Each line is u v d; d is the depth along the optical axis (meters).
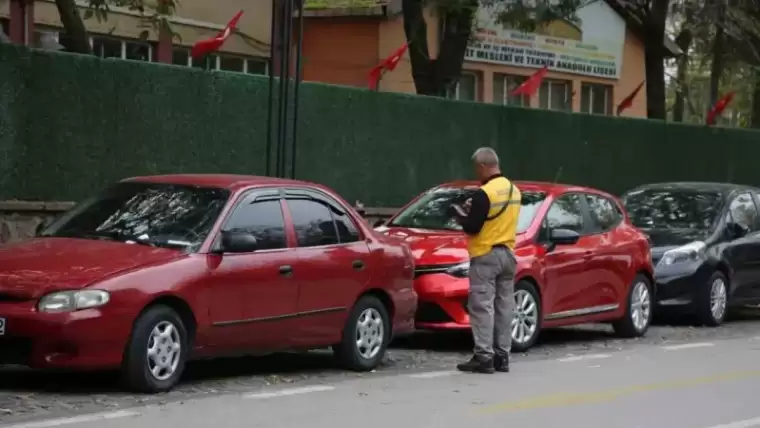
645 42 24.20
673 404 9.60
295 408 8.90
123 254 9.16
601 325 15.87
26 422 7.95
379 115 17.59
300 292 10.12
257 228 9.97
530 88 20.58
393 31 24.50
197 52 15.43
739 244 16.50
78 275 8.70
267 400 9.20
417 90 19.92
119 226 9.84
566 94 28.42
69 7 15.71
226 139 15.45
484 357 11.01
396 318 11.27
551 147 20.62
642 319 14.48
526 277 12.47
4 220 13.28
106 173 14.17
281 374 10.62
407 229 13.19
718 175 24.66
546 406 9.30
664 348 13.45
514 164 19.95
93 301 8.58
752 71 28.09
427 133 18.34
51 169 13.66
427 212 13.60
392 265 11.13
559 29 27.72
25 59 13.38
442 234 12.85
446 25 19.88
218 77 15.32
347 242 10.76
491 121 19.44
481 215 10.84
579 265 13.20
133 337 8.83
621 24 29.44
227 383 9.95
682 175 23.67
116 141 14.26
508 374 11.06
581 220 13.59
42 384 9.46
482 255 10.91
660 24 23.89
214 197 9.96
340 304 10.57
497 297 11.16
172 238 9.52
